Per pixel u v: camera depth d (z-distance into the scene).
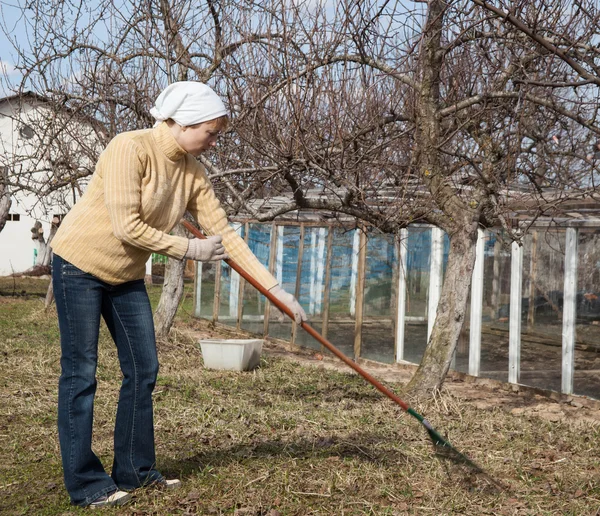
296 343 13.12
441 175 7.34
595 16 5.55
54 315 14.84
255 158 7.46
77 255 3.91
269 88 7.18
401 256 11.19
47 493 4.44
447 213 7.78
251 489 4.49
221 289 15.88
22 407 6.73
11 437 5.74
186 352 10.90
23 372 8.59
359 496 4.53
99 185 3.91
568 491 4.95
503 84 6.61
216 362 9.73
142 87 9.13
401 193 7.52
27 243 29.95
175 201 4.05
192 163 4.17
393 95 7.52
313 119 7.07
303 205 7.50
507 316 9.70
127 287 4.10
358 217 7.59
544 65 6.40
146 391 4.21
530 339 9.33
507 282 9.71
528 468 5.40
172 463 4.96
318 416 6.73
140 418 4.22
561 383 8.87
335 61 6.89
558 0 5.68
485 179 6.92
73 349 4.00
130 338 4.14
